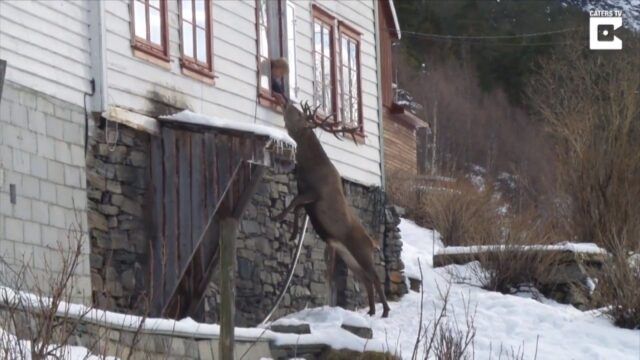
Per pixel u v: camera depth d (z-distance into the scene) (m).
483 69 95.06
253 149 27.27
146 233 27.67
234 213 28.03
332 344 27.45
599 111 46.66
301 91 36.34
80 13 26.55
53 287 18.17
